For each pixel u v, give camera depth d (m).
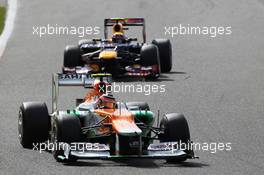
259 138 44.41
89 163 37.78
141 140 37.00
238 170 37.00
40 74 67.81
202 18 97.44
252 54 77.50
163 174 35.62
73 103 55.19
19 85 62.69
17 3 109.00
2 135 44.81
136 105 42.38
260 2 108.38
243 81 63.75
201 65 72.06
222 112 51.81
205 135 45.09
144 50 64.56
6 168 37.06
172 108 53.09
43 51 80.50
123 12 100.75
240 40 85.62
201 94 58.09
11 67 71.44
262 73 67.38
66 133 37.25
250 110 52.53
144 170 36.34
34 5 106.81
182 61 74.56
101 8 103.44
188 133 37.97
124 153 36.59
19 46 83.19
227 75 66.62
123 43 67.12
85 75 40.69
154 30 91.75
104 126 37.31
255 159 39.41
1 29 93.12
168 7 103.81
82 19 97.38
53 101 42.03
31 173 35.97
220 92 58.91
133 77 65.00
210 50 80.25
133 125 36.69
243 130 46.47
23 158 38.97
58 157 37.44
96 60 65.19
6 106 54.28
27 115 41.00
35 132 40.91
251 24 94.31
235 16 98.81
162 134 38.56
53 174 35.59
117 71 63.38
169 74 67.69
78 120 37.69
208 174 36.00
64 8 104.19
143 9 102.56
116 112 37.91
